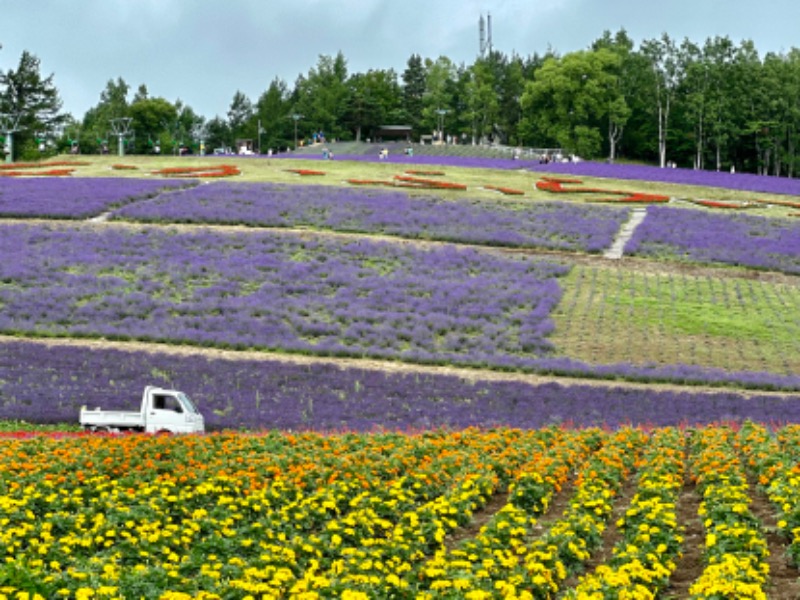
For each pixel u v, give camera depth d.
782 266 63.19
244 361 45.28
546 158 117.88
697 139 140.88
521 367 46.34
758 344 51.03
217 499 22.38
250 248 62.88
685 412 38.44
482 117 171.38
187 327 50.03
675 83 149.12
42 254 60.38
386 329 51.28
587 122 149.00
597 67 141.25
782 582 17.98
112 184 79.88
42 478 22.42
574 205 79.12
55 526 19.92
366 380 43.12
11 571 15.83
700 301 56.97
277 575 16.95
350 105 171.00
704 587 16.23
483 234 67.31
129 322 50.28
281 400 39.44
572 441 27.69
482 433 30.56
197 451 26.02
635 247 66.12
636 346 50.06
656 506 20.36
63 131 180.00
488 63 194.62
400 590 16.84
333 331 50.88
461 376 45.12
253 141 186.12
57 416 35.38
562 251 65.94
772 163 145.75
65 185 79.00
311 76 199.75
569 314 54.53
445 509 21.39
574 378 45.53
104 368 42.50
